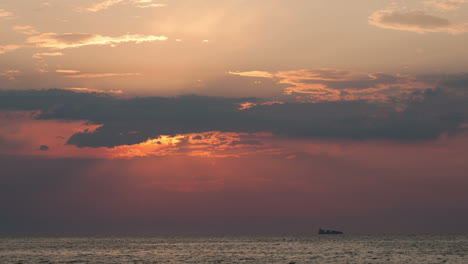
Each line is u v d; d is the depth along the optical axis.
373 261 131.00
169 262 135.12
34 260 145.00
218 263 130.38
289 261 134.12
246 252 178.38
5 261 141.38
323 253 166.75
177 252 182.12
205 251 187.88
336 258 142.75
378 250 180.00
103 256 160.88
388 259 136.88
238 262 133.00
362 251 175.25
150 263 132.38
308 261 133.62
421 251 170.75
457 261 128.62
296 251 180.75
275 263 128.38
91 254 172.12
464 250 174.00
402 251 172.00
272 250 189.62
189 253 175.00
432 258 139.00
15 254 173.62
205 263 130.75
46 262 137.25
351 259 138.38
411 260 133.00
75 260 144.00
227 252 179.62
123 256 160.50
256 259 143.00
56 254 173.12
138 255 165.38
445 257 142.12
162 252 182.75
